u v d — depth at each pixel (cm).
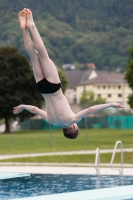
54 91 2400
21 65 17588
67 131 2495
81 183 4072
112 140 10506
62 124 2459
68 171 5006
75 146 8788
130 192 3088
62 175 4644
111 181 4156
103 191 3117
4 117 17462
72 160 6162
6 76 17262
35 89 17688
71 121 2434
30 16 2328
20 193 3603
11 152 7575
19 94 17338
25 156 6738
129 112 18112
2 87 17125
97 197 2912
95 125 18638
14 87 17400
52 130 18662
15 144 10425
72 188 3809
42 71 2408
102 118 18575
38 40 2334
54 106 2425
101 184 3994
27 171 5053
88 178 4381
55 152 7356
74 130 2494
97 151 4388
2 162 6119
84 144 9425
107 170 5053
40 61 2386
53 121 2467
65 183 4094
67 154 6675
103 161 6012
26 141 11519
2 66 17412
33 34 2334
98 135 13050
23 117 17575
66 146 8950
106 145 8744
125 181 4141
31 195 3509
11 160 6247
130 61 11606
